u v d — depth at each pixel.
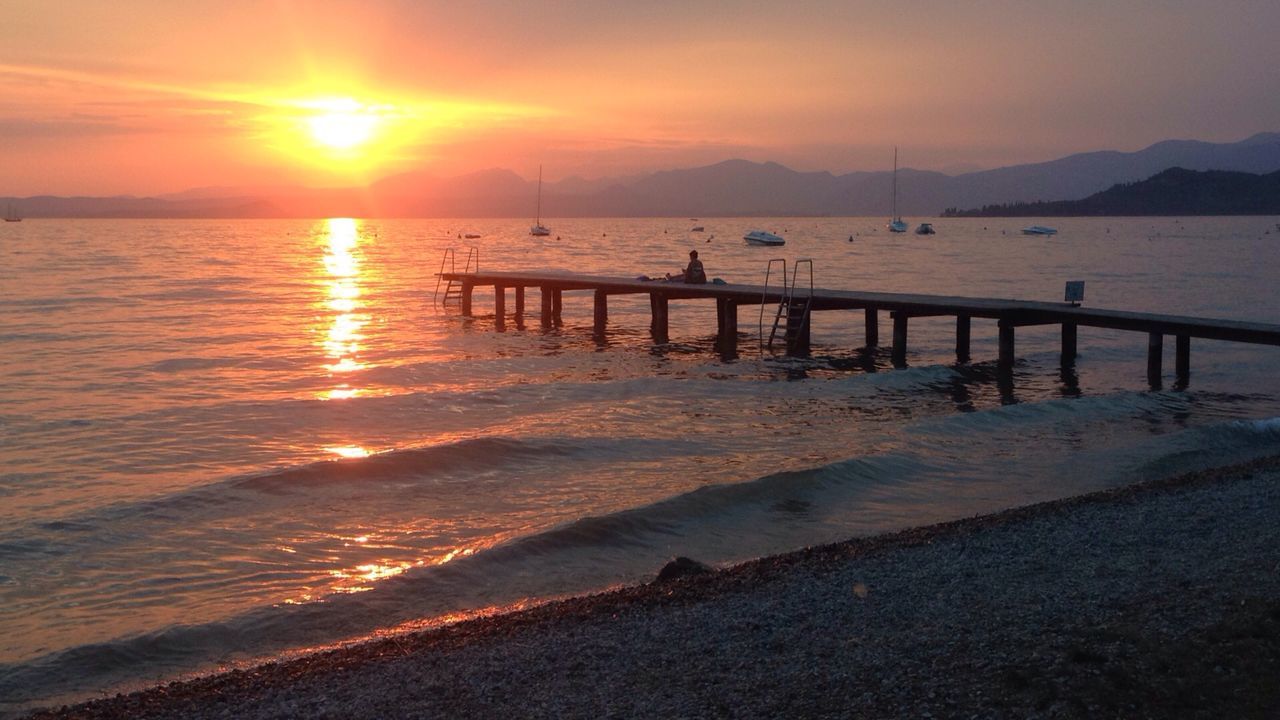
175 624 9.88
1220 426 18.25
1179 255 97.56
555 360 28.98
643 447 17.52
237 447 17.80
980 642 7.76
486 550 11.77
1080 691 6.57
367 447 17.78
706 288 32.34
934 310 27.80
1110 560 9.86
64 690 8.52
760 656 7.88
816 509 13.68
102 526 13.05
